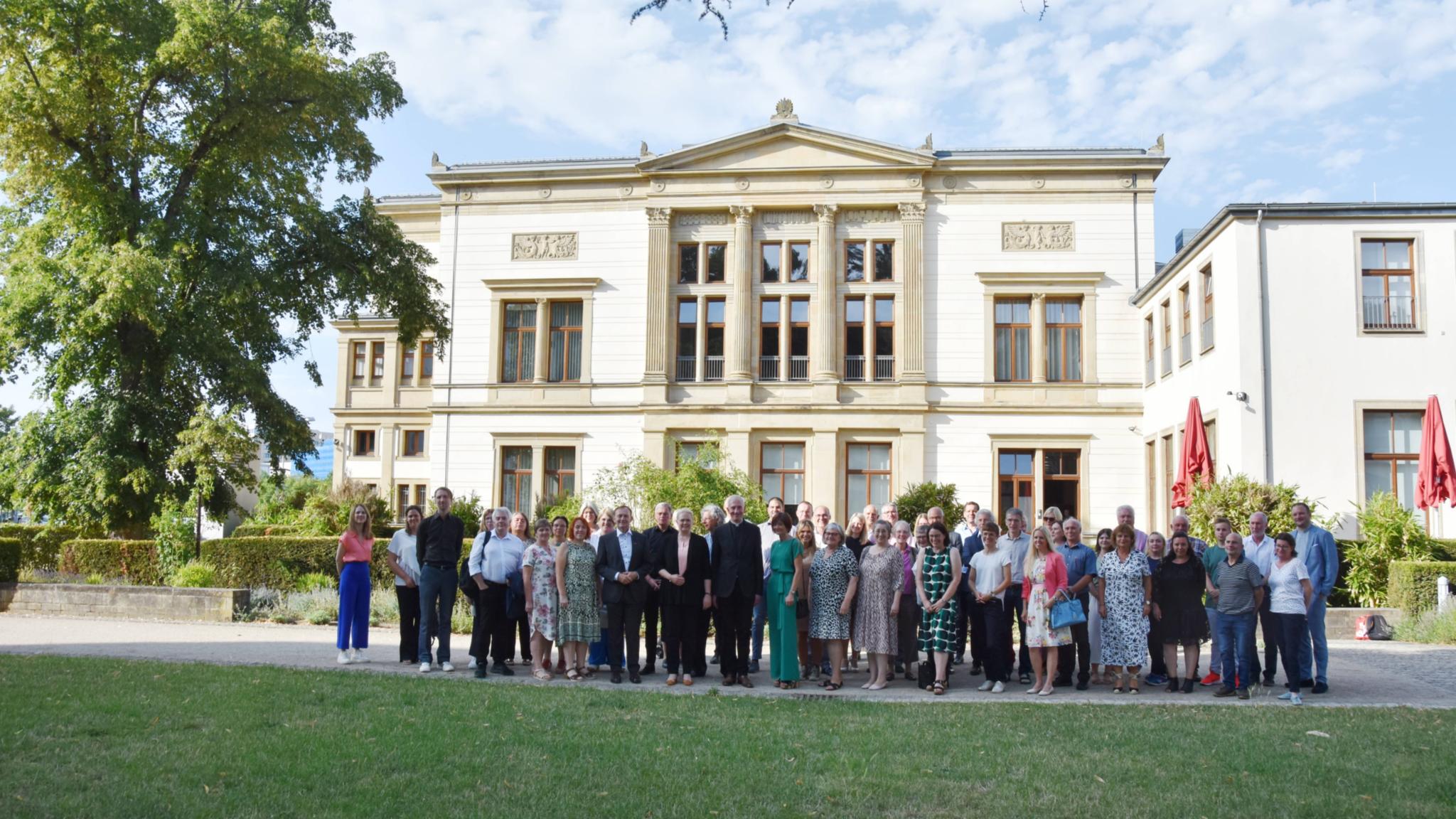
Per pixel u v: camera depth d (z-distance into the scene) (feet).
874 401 109.81
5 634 56.18
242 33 82.94
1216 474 81.46
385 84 96.12
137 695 33.55
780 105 114.32
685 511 42.37
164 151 88.07
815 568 41.01
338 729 28.99
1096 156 108.47
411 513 47.16
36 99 79.30
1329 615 59.62
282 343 93.25
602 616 43.42
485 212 116.57
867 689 40.50
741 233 111.65
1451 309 74.59
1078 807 22.47
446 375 115.44
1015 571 41.19
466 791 23.07
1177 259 90.43
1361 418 74.69
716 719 31.60
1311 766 26.04
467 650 52.85
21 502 85.92
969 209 110.52
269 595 68.85
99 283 80.23
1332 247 76.18
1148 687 42.24
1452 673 44.83
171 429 86.99
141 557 81.87
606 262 114.11
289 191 93.30
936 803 22.77
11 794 21.98
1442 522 73.10
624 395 112.27
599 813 21.61
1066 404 107.45
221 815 21.01
